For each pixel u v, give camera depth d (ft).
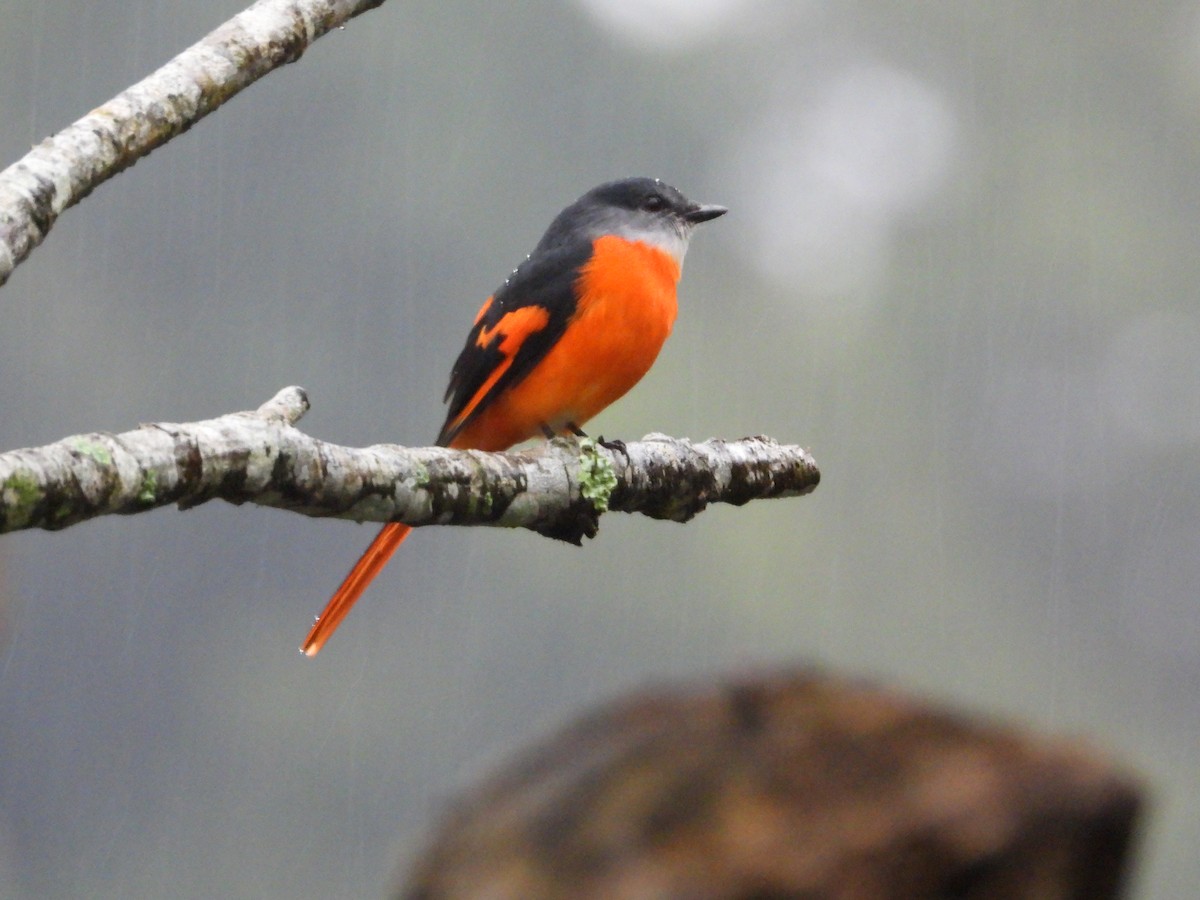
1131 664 110.42
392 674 97.50
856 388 125.08
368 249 119.55
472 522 14.14
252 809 94.79
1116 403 126.72
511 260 125.39
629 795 4.50
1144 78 148.05
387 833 94.27
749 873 4.30
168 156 116.67
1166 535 118.21
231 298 115.24
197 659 97.96
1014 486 122.01
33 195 12.62
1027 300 132.05
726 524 104.47
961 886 4.25
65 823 93.30
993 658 109.70
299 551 99.76
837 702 4.56
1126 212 137.59
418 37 126.62
